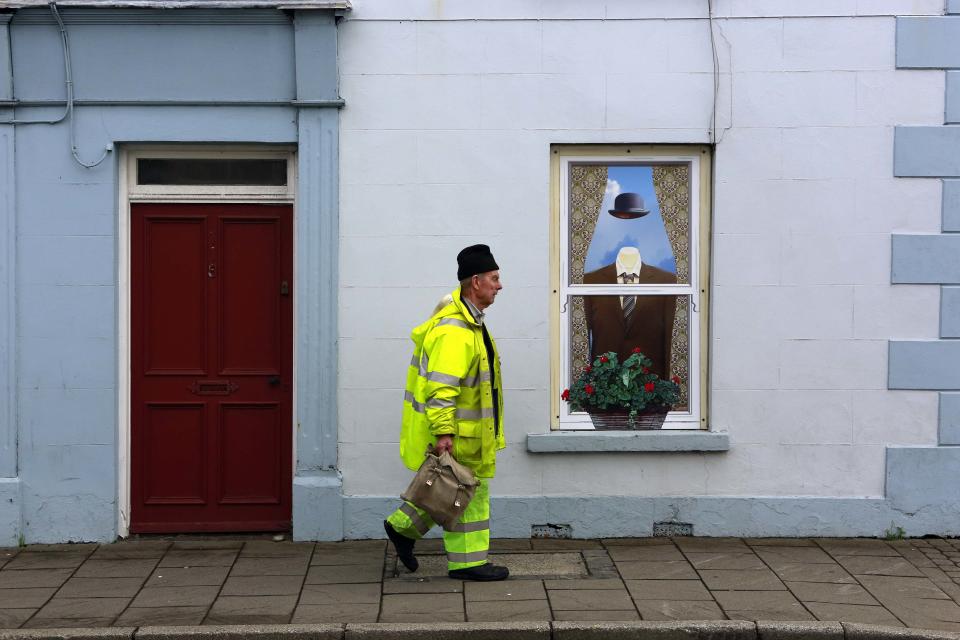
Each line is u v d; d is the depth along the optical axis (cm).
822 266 708
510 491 710
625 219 727
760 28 703
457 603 575
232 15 689
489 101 702
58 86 691
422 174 702
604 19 701
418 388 599
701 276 721
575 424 723
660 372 726
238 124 699
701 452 710
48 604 578
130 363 721
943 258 705
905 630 533
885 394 710
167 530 722
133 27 689
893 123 704
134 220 720
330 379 703
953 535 711
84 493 702
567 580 616
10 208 693
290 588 604
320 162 699
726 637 535
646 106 705
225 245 724
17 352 696
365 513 705
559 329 725
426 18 700
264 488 728
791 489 712
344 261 702
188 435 726
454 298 600
